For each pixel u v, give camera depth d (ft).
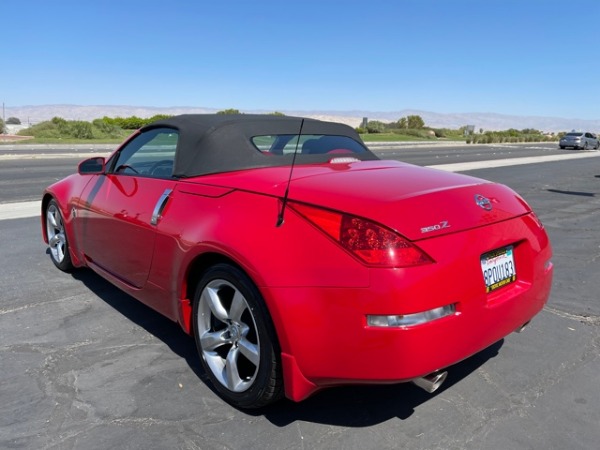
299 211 7.88
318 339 7.42
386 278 7.04
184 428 8.40
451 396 9.46
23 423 8.46
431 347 7.25
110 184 12.76
